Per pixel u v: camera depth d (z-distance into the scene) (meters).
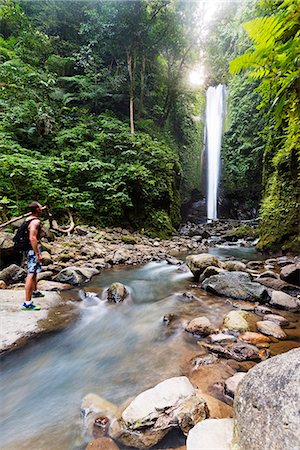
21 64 10.12
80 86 13.05
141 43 14.26
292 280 4.87
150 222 11.38
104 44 14.02
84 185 10.20
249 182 18.14
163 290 5.00
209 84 23.28
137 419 1.70
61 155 9.95
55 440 1.73
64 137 10.16
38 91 10.77
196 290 4.93
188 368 2.46
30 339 3.00
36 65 11.91
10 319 3.31
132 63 14.80
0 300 3.84
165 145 14.25
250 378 1.36
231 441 1.30
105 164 10.09
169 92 16.98
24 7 13.20
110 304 4.28
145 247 8.86
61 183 9.84
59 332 3.24
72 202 9.45
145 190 11.08
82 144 10.70
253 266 6.57
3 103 9.10
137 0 12.68
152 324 3.54
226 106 21.11
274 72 1.87
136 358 2.74
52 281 5.07
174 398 1.82
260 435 1.10
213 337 2.95
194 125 20.41
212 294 4.65
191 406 1.75
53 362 2.72
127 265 6.92
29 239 3.80
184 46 15.74
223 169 19.72
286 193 7.82
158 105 17.06
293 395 1.09
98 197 10.30
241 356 2.59
